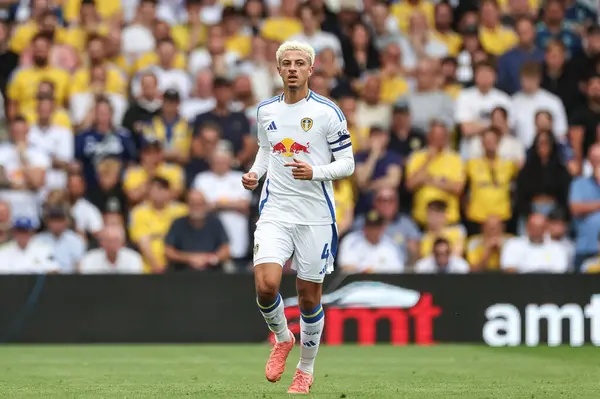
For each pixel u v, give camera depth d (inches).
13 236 1708.9
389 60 2117.4
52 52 2095.2
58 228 1712.6
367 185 1898.4
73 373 1128.8
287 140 842.8
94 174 1904.5
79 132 1934.1
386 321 1599.4
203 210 1716.3
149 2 2188.7
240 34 2198.6
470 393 877.8
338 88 2048.5
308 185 842.8
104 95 2000.5
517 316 1610.5
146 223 1772.9
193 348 1509.6
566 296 1611.7
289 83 831.7
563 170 1932.8
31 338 1560.0
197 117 1940.2
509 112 2076.8
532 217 1798.7
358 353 1437.0
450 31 2266.2
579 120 2062.0
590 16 2321.6
